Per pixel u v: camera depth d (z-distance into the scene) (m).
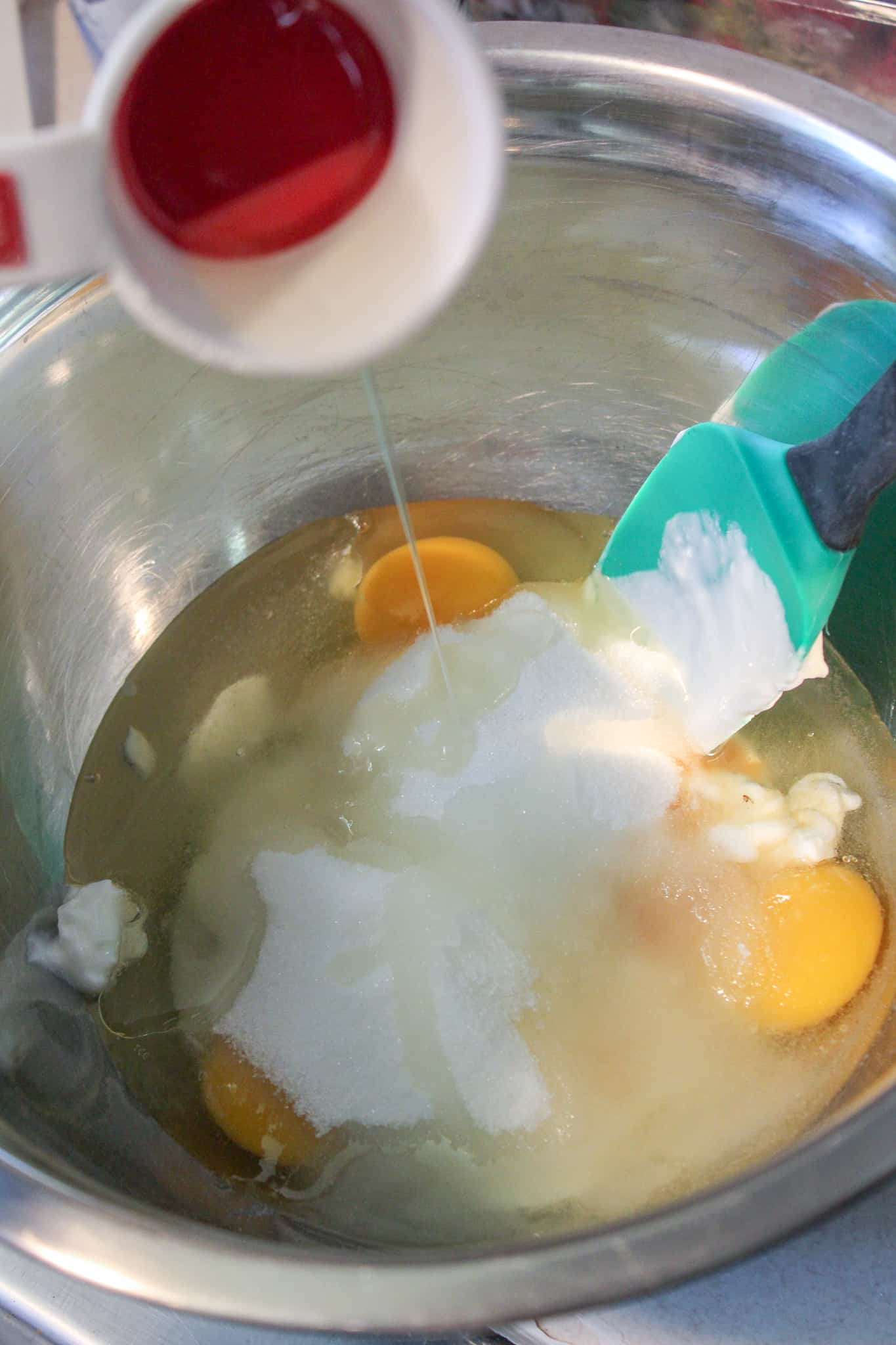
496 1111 0.57
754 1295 0.50
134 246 0.44
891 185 0.55
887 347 0.58
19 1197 0.46
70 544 0.62
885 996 0.58
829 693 0.64
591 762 0.63
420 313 0.44
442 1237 0.55
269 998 0.59
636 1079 0.57
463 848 0.62
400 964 0.59
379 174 0.45
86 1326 0.51
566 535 0.70
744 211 0.58
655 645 0.64
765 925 0.59
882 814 0.62
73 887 0.62
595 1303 0.44
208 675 0.67
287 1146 0.57
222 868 0.62
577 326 0.64
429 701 0.65
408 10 0.43
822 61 0.64
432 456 0.69
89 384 0.59
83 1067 0.57
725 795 0.62
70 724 0.64
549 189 0.59
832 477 0.56
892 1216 0.51
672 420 0.66
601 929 0.60
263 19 0.44
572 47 0.57
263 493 0.68
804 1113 0.56
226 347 0.44
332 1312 0.44
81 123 0.43
